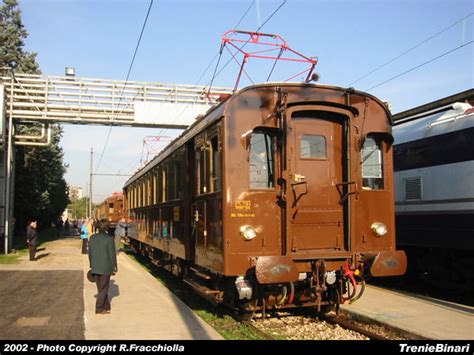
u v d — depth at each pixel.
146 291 10.30
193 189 9.33
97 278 8.05
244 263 7.07
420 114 11.46
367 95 7.96
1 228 19.69
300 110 7.43
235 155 7.21
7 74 20.53
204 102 22.06
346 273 7.44
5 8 28.05
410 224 10.96
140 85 21.28
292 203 7.28
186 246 9.42
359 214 7.73
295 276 6.93
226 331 7.23
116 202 35.22
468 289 10.12
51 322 7.38
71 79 20.41
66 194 56.28
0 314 8.00
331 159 7.66
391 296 9.39
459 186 9.64
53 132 32.62
